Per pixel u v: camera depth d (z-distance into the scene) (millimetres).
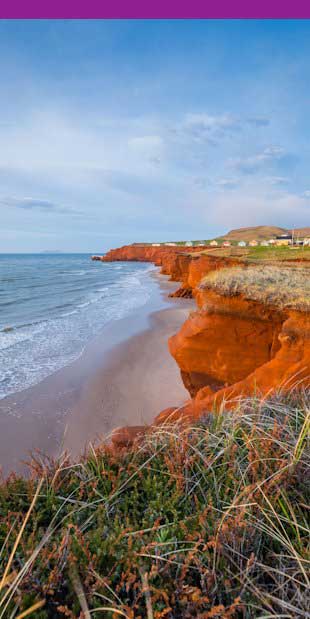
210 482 2162
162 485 2242
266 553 1657
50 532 1610
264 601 1251
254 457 2270
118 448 3137
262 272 10297
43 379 11172
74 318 22000
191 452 2504
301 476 2043
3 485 2271
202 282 8828
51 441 7590
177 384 10555
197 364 8164
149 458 2545
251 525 1658
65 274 66938
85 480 2258
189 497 2041
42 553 1546
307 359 5332
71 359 13312
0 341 16062
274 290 7414
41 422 8391
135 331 17797
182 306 26531
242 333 7578
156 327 18609
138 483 2336
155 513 1934
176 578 1394
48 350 14617
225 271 10984
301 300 6293
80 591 1291
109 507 2041
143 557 1568
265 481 1889
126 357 13445
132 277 59938
